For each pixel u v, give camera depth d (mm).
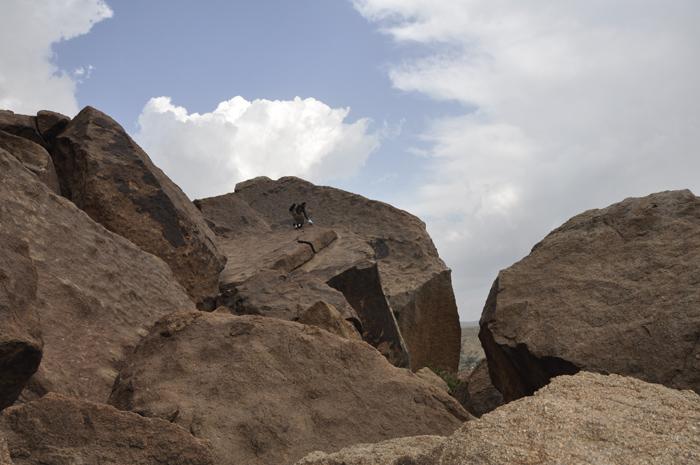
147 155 13414
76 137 12492
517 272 8875
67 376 7324
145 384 6633
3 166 8922
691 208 8750
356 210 21266
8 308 5387
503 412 3506
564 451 3137
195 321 7332
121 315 8836
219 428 6164
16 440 4941
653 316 7539
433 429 6711
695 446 3174
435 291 18516
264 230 19141
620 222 8945
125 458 5012
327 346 7176
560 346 7719
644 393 3918
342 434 6453
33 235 8672
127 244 10055
